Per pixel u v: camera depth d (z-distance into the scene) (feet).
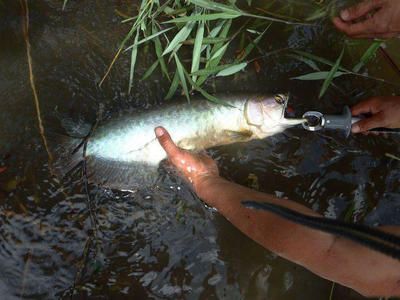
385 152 3.92
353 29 3.54
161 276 3.52
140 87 3.86
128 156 3.56
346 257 2.40
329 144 3.89
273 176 3.80
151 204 3.64
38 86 3.79
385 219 3.80
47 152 3.63
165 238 3.60
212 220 3.65
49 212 3.54
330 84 4.00
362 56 3.92
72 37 3.93
